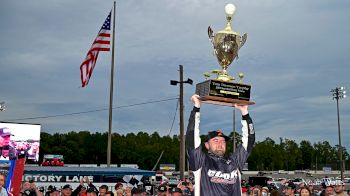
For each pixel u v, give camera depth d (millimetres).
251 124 5836
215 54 6203
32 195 13641
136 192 11797
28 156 40469
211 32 6242
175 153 116250
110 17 24875
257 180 26453
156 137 122875
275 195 11273
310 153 144250
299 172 98625
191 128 5492
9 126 40000
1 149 39312
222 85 5668
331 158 144875
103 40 24375
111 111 24750
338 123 56062
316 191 17781
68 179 17984
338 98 55656
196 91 5926
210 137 5637
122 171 18219
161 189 12781
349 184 52938
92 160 109125
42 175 17719
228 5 6223
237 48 6160
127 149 113938
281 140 139625
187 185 14180
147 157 115125
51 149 101312
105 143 110375
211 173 5379
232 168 5504
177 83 25734
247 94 5793
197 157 5371
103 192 11773
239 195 5504
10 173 10531
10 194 9656
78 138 108000
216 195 5312
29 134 40812
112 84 24891
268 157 129500
